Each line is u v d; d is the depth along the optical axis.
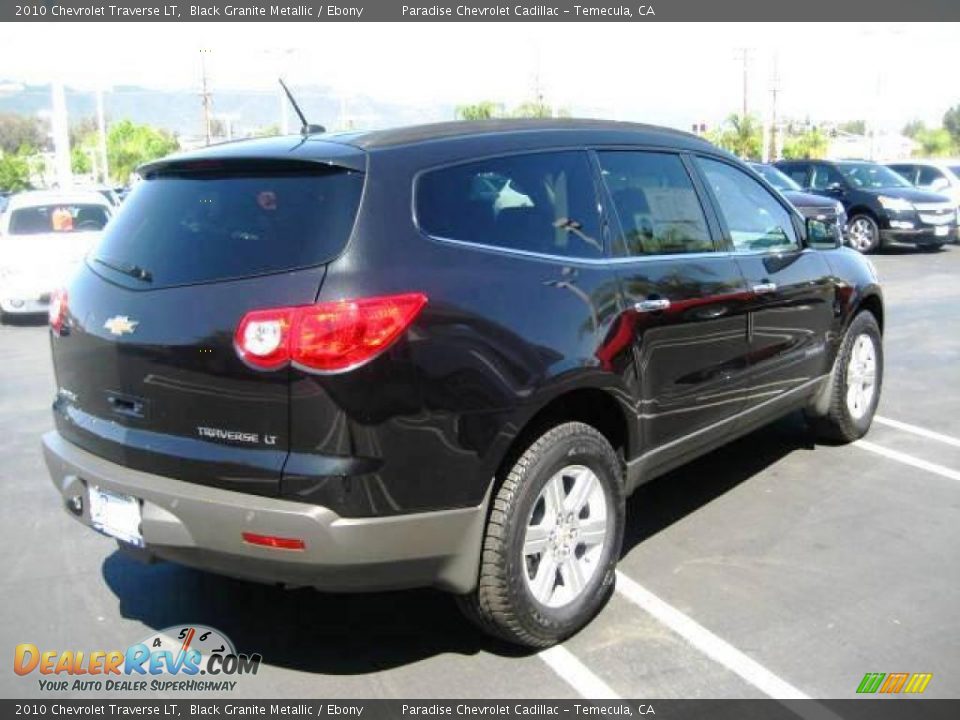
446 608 3.96
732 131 50.03
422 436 3.07
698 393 4.30
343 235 3.08
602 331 3.66
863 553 4.38
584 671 3.43
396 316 3.02
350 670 3.48
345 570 3.03
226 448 3.09
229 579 4.22
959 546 4.46
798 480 5.37
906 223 17.75
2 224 12.29
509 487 3.35
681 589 4.04
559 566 3.59
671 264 4.16
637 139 4.31
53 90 20.31
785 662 3.46
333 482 2.95
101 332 3.39
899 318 10.87
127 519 3.32
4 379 8.53
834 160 19.42
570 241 3.74
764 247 4.99
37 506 5.16
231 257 3.19
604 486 3.72
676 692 3.29
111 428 3.41
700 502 5.05
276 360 2.96
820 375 5.53
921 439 6.15
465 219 3.39
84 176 60.81
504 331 3.29
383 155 3.29
